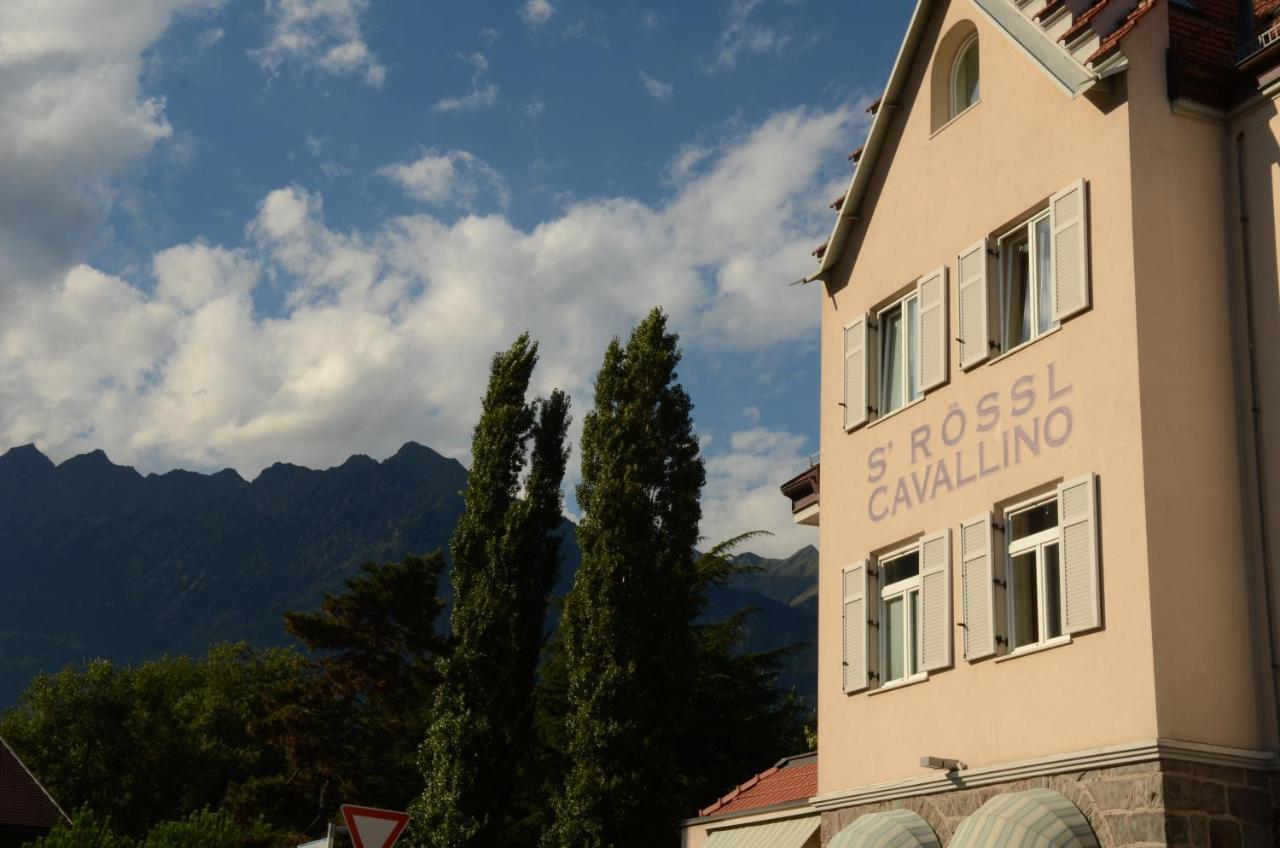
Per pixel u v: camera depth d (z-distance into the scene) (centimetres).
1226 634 1541
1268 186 1636
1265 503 1568
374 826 1656
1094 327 1655
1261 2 1758
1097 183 1686
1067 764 1566
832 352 2175
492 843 3006
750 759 5109
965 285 1880
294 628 6278
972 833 1570
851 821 1944
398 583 6344
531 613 3164
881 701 1933
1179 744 1465
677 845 2828
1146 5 1684
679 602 2988
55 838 3069
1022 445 1739
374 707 6381
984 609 1748
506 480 3294
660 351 3134
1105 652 1559
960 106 2017
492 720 3069
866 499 2038
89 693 9288
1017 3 1858
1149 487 1548
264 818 6141
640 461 3025
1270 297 1609
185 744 9181
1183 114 1686
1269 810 1495
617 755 2825
